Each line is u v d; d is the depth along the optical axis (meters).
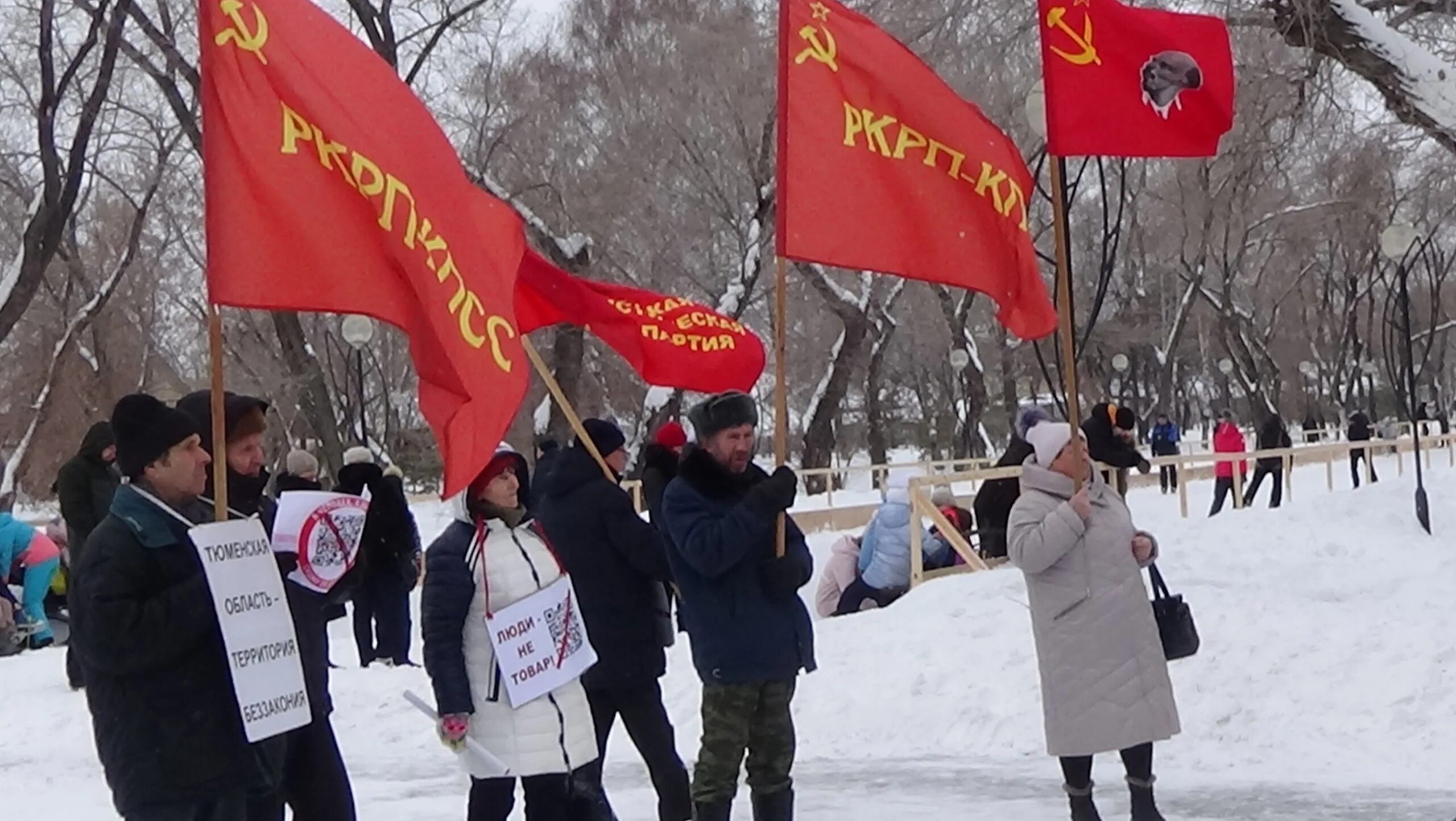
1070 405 6.48
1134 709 6.32
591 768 6.56
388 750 10.38
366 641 13.55
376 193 4.87
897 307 48.19
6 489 33.47
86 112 23.09
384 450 40.03
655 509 7.03
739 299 31.89
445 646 5.75
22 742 11.02
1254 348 53.66
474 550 5.82
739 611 6.09
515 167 32.12
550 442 7.43
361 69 5.02
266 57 4.79
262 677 4.60
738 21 31.22
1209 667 10.27
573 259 30.66
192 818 4.57
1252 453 22.89
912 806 7.89
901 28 16.22
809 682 11.12
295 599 5.25
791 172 6.39
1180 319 47.06
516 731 5.77
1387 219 28.42
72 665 12.64
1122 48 7.08
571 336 31.06
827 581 15.91
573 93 32.91
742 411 6.08
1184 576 14.16
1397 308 41.91
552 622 5.85
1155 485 34.53
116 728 4.50
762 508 5.92
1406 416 47.88
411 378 49.00
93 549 4.50
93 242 41.41
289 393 39.53
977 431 45.84
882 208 6.48
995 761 9.34
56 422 42.47
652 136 32.06
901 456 70.94
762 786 6.27
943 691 10.64
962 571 15.60
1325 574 14.67
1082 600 6.36
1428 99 12.50
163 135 31.77
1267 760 8.95
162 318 45.31
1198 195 29.94
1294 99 14.63
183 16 27.19
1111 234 26.41
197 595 4.47
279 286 4.73
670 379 8.30
